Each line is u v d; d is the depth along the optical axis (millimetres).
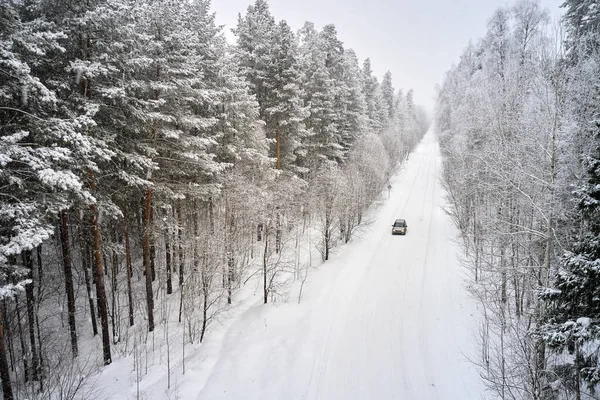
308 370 12375
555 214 10344
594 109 10133
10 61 8250
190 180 19234
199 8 19859
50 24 10297
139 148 14789
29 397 11508
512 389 10273
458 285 19031
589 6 14242
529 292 13109
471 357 12586
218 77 19094
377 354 13344
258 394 11203
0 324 9664
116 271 20328
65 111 10938
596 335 6777
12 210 8945
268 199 19062
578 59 10773
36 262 19422
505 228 13469
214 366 13008
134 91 13859
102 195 13430
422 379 11875
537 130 11633
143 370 12844
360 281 20297
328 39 36406
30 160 9016
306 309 16844
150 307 15523
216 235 16688
